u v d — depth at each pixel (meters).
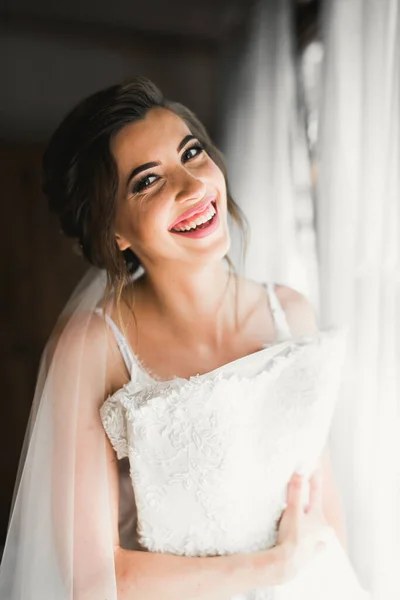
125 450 1.02
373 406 1.32
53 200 1.18
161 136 1.04
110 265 1.09
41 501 0.96
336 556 1.12
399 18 1.21
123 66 2.97
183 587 0.99
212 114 3.09
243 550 1.07
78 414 1.00
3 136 2.86
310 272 1.90
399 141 1.20
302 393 1.08
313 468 1.15
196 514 1.02
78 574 0.94
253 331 1.17
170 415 0.98
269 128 2.17
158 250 1.05
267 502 1.08
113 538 1.03
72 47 2.90
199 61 3.06
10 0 2.63
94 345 1.05
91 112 1.06
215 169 1.08
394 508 1.21
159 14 2.77
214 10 2.75
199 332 1.13
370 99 1.32
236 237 1.71
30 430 1.05
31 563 0.95
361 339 1.35
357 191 1.46
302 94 2.04
